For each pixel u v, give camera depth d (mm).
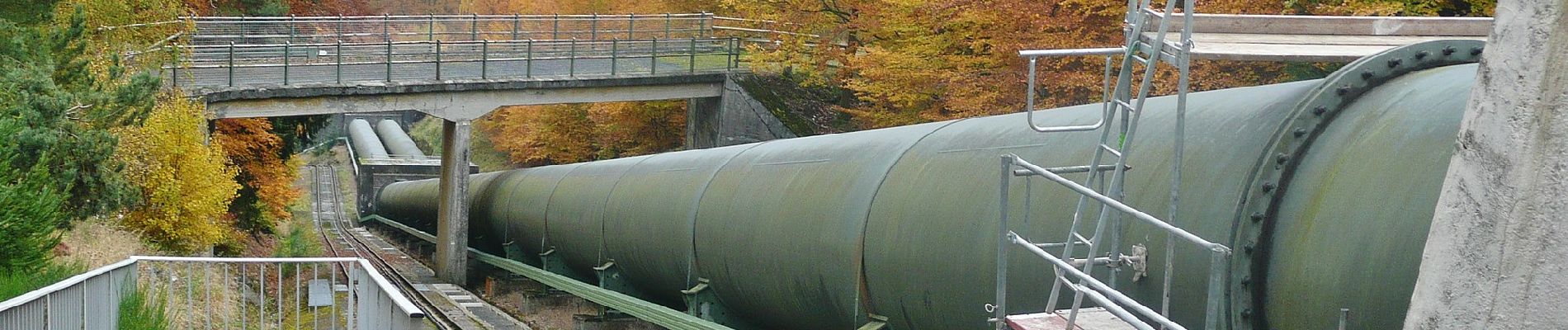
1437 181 4379
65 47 17016
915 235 7898
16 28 16375
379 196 55031
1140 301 5746
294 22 33062
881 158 9086
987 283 7004
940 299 7633
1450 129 4504
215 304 15766
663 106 38812
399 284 24719
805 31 29188
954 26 21812
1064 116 7504
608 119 40062
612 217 15086
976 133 8180
